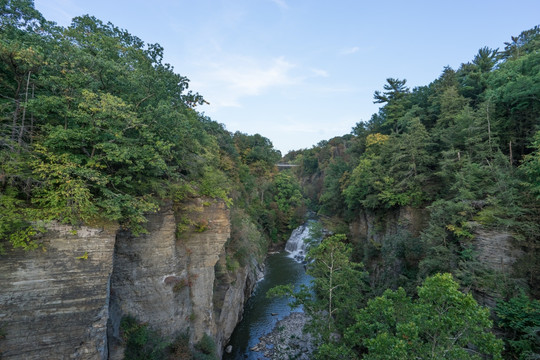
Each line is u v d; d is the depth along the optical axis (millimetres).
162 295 16172
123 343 14523
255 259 42562
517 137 24812
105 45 16484
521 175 20828
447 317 10117
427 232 23781
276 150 81250
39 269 10656
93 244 11750
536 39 33812
